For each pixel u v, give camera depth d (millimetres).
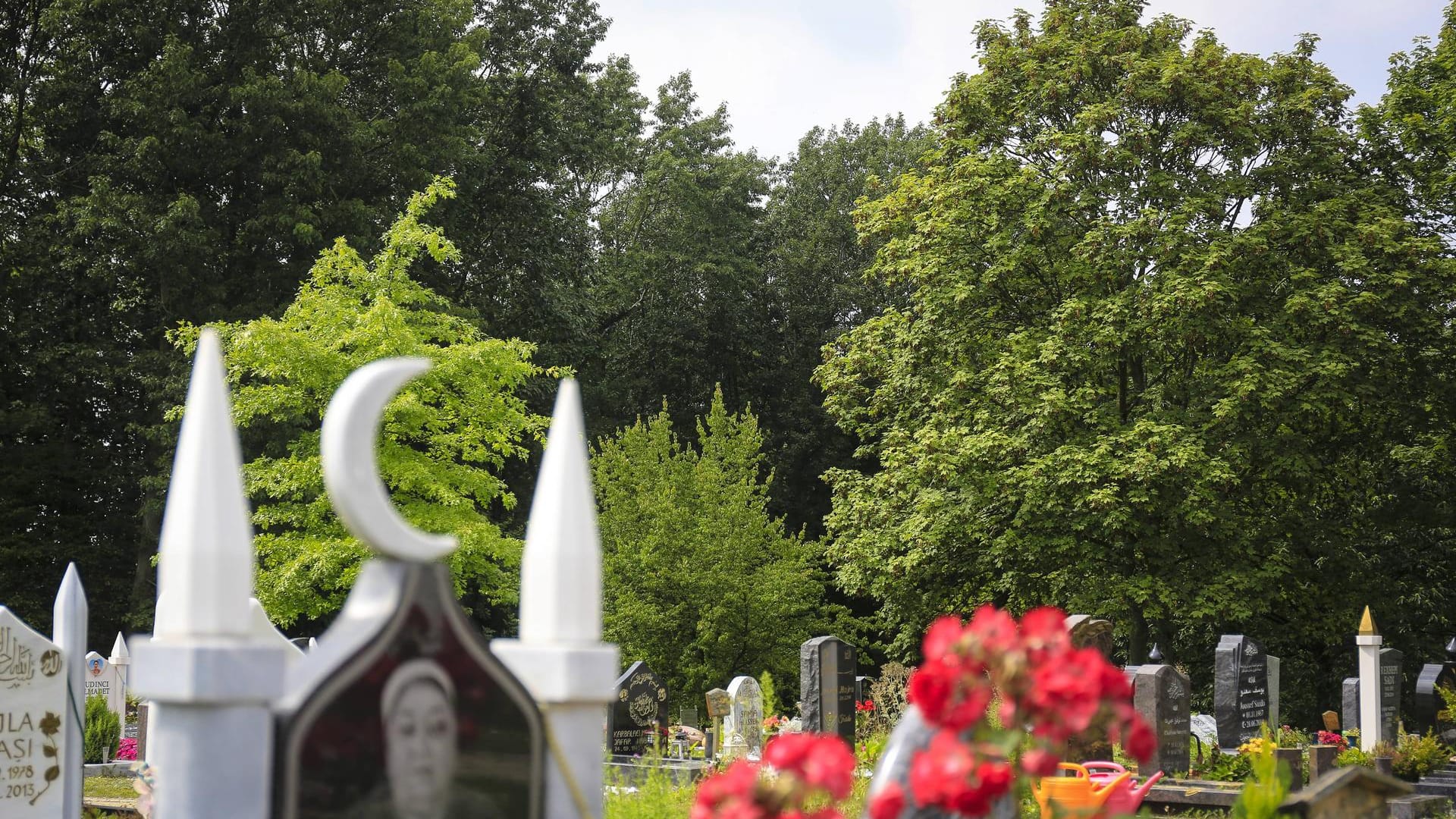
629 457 35969
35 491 33625
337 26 34281
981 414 26359
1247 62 27016
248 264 32719
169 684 4223
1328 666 31312
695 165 47312
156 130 30625
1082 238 26906
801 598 34281
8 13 34000
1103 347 26156
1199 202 25672
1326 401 25328
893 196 30359
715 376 47250
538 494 5238
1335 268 26312
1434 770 16391
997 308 28312
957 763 4379
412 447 26484
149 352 31031
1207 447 25109
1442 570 30609
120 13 31922
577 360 39875
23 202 34125
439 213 34938
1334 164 26953
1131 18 29047
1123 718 4590
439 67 34250
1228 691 19312
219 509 4359
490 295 37469
